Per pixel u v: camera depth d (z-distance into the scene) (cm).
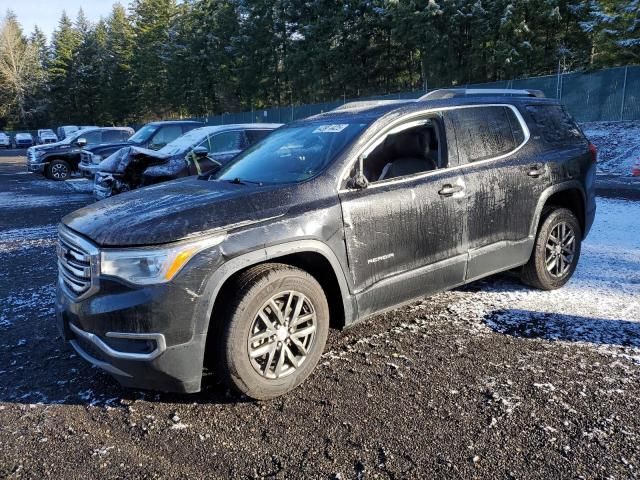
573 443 268
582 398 309
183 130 1386
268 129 1039
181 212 309
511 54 3088
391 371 351
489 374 342
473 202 413
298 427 292
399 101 432
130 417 310
